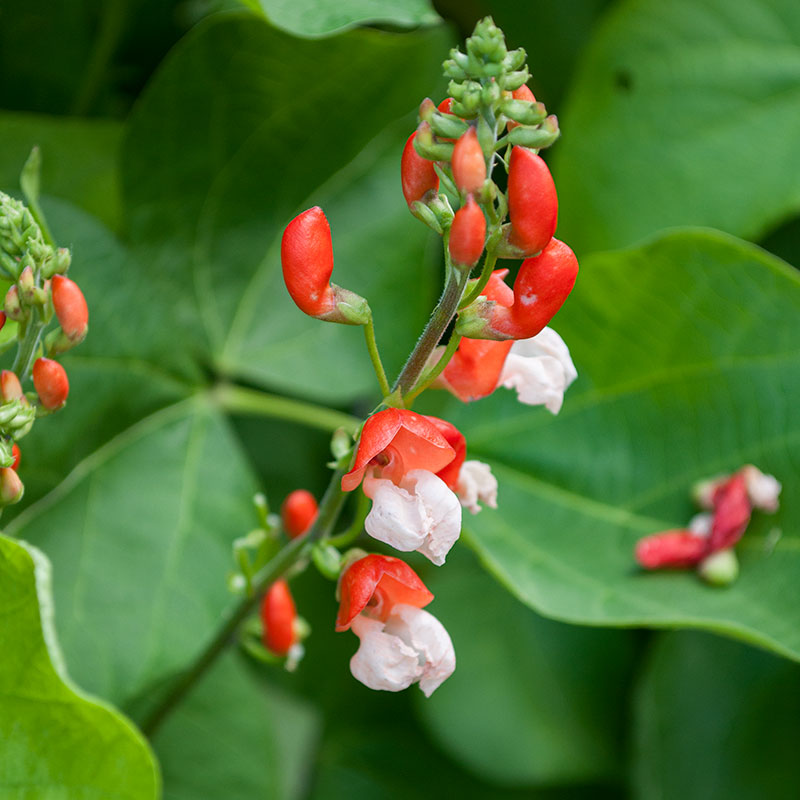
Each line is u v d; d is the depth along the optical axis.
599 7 0.70
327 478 0.68
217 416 0.61
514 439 0.61
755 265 0.58
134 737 0.50
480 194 0.46
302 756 0.70
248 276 0.61
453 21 0.69
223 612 0.58
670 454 0.60
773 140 0.65
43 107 0.63
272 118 0.60
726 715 0.67
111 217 0.62
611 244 0.65
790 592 0.57
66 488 0.58
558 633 0.69
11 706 0.50
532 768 0.66
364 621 0.49
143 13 0.63
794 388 0.59
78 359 0.59
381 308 0.62
